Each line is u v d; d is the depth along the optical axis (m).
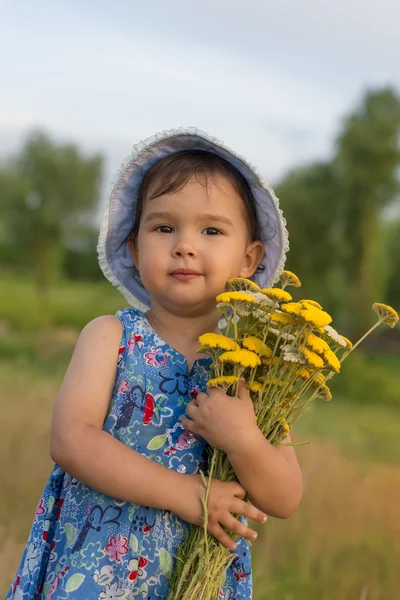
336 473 5.59
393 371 25.88
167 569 1.81
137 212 2.14
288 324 1.78
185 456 1.88
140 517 1.81
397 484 5.74
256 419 1.81
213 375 1.90
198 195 1.92
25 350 21.58
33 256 41.91
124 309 2.01
